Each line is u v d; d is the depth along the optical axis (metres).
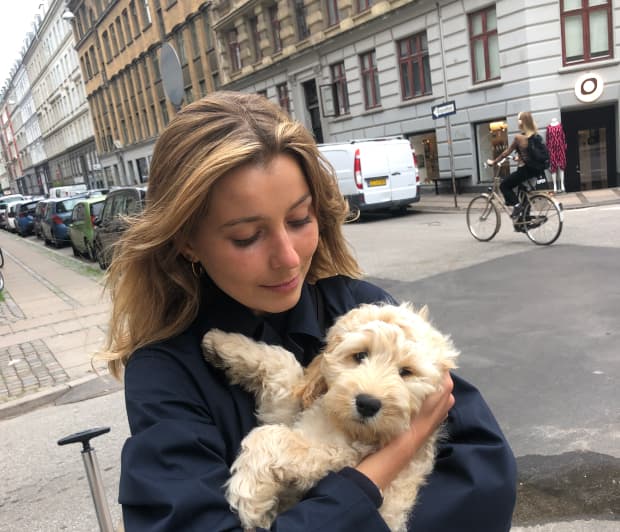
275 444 1.23
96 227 14.08
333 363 1.37
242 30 28.44
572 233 10.14
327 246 1.71
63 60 58.81
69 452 4.28
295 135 1.28
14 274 14.78
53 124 69.69
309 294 1.63
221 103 1.32
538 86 16.19
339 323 1.48
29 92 77.94
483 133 18.33
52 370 6.25
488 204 10.38
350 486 1.12
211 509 1.05
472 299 6.79
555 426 3.64
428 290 7.48
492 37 17.20
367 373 1.29
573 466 3.18
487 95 17.52
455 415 1.45
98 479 2.17
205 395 1.29
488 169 18.42
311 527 1.04
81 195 23.50
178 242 1.33
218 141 1.22
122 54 42.88
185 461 1.11
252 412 1.39
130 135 45.91
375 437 1.26
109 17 43.28
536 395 4.10
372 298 1.74
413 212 17.16
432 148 20.52
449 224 13.66
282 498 1.26
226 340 1.39
